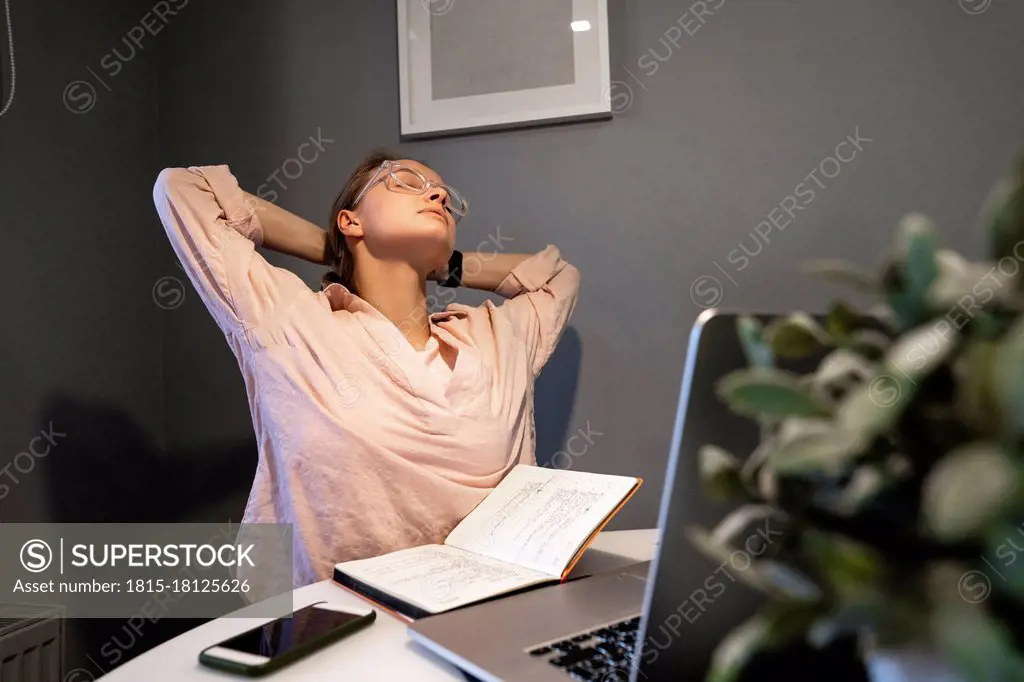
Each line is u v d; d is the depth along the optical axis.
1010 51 1.34
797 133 1.44
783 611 0.34
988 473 0.27
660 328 1.50
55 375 1.33
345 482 0.97
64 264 1.36
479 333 1.23
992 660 0.27
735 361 0.41
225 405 1.62
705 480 0.40
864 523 0.32
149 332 1.62
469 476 1.02
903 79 1.39
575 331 1.54
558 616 0.63
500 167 1.58
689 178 1.49
